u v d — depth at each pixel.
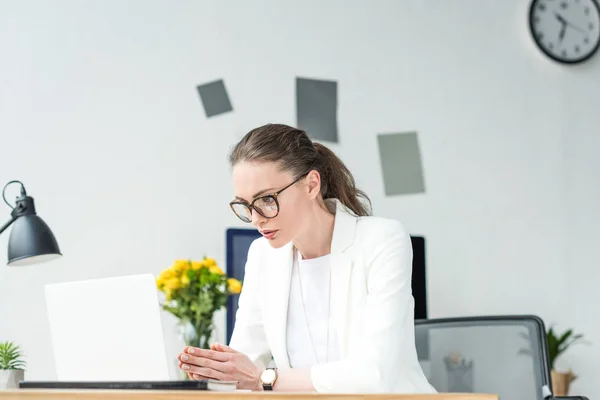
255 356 1.90
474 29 3.78
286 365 1.81
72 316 1.59
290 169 1.71
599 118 3.84
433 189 3.65
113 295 1.57
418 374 1.76
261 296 1.88
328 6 3.65
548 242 3.73
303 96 3.57
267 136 1.72
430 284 3.60
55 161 3.37
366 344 1.61
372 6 3.69
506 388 2.40
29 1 3.42
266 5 3.60
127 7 3.49
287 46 3.60
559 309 3.69
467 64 3.75
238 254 3.24
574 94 3.84
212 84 3.51
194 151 3.47
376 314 1.67
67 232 3.34
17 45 3.40
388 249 1.76
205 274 2.91
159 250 3.40
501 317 2.47
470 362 2.47
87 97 3.42
